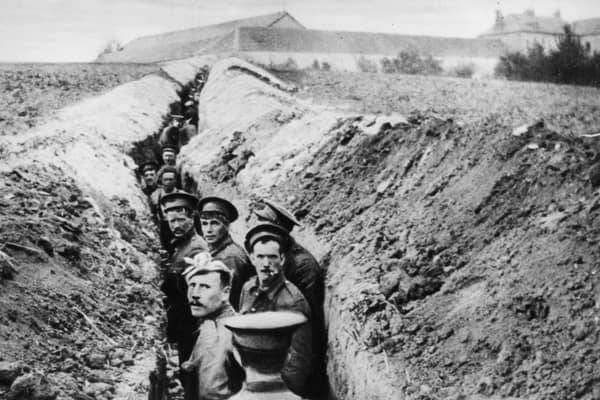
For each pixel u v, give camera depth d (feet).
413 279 12.27
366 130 17.76
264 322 11.94
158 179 21.99
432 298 11.88
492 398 9.67
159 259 16.35
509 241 11.87
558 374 9.46
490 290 11.19
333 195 16.35
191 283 13.74
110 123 27.78
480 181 13.47
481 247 12.22
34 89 43.75
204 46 111.34
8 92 41.88
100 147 22.89
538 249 11.23
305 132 20.59
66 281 12.55
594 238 10.75
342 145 17.89
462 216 13.01
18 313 10.92
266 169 19.20
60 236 13.88
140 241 16.61
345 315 12.39
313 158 18.19
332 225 15.42
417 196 14.51
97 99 36.19
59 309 11.62
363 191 15.98
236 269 15.12
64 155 20.24
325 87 53.36
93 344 11.27
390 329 11.57
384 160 16.51
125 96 35.50
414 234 13.41
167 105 37.68
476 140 14.51
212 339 13.35
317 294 14.06
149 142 28.07
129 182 20.22
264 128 22.59
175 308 15.90
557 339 9.85
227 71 46.57
